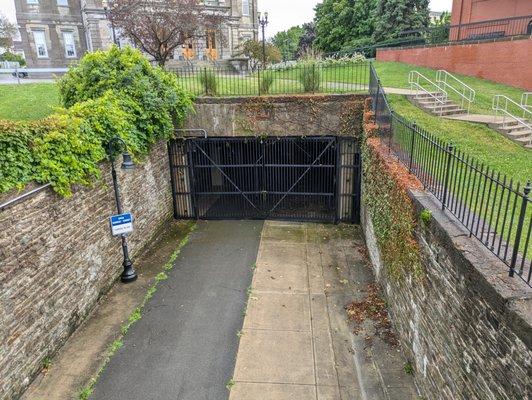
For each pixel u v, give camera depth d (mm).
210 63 28109
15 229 6129
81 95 10570
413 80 17281
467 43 17609
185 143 13195
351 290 9039
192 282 9477
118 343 7312
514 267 3865
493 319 3766
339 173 12906
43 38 31391
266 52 27406
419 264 5914
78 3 31609
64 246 7410
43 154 6801
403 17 29719
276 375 6480
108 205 9094
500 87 15742
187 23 18188
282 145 13281
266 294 8914
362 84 14945
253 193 13672
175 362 6809
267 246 11523
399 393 6043
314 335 7465
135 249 10680
